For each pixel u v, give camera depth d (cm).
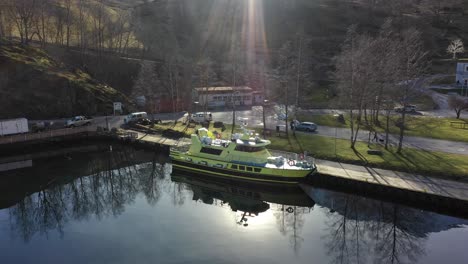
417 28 14412
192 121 7675
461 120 7350
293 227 3725
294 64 7756
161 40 13500
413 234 3575
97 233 3622
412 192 3947
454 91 9650
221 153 4966
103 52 11219
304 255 3194
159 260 3088
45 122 7331
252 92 9825
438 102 8938
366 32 13688
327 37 14400
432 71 11288
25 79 7881
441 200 3794
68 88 8106
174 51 12731
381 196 4125
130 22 13325
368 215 3988
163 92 9525
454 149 5331
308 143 5800
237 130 6794
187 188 4978
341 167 4759
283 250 3266
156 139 6488
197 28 15900
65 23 11681
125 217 3988
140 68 10581
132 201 4512
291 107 7338
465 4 17250
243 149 4831
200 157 5081
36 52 9000
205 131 5422
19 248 3362
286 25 15600
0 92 7494
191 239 3450
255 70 11688
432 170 4444
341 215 3997
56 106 7888
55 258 3175
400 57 6397
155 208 4234
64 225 3850
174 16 16750
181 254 3178
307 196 4578
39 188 5022
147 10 17288
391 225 3769
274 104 7606
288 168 4550
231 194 4825
